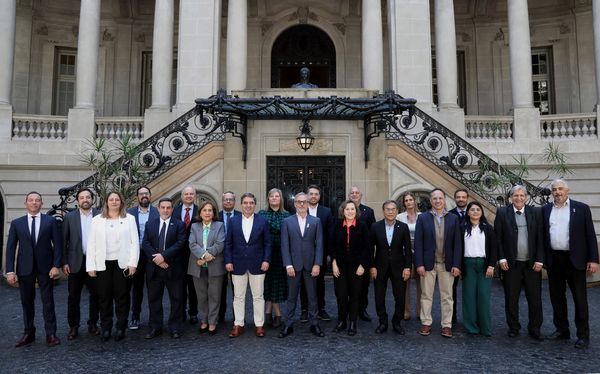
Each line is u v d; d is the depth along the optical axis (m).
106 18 19.75
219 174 10.41
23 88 18.61
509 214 6.02
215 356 5.19
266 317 6.84
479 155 10.71
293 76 19.69
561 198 5.74
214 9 14.84
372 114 9.74
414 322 6.70
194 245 5.90
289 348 5.47
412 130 13.84
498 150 14.34
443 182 10.30
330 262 6.75
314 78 19.67
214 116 10.02
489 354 5.25
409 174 10.35
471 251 6.03
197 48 14.66
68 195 10.00
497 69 19.73
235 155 10.23
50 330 5.66
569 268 5.69
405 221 6.97
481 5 19.72
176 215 6.79
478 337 5.93
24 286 5.68
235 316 5.98
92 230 5.77
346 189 10.16
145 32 19.91
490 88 19.73
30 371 4.75
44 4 19.16
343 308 6.12
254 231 5.98
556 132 14.67
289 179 10.26
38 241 5.72
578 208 5.65
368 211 7.11
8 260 5.64
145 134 14.47
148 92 19.89
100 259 5.71
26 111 18.66
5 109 14.45
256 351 5.36
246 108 9.24
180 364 4.94
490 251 5.94
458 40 20.05
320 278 6.77
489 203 10.00
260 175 10.16
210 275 5.99
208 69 14.58
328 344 5.62
